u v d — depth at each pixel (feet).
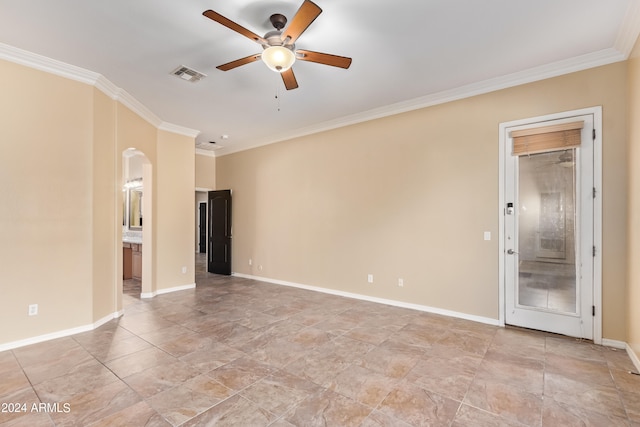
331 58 8.43
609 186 10.05
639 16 7.95
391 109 14.69
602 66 10.18
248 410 6.70
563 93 10.80
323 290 17.46
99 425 6.21
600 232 10.18
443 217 13.32
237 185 22.50
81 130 11.33
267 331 11.38
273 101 14.05
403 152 14.44
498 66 10.94
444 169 13.30
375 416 6.50
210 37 9.16
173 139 17.76
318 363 8.88
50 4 7.64
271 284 19.60
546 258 11.15
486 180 12.32
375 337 10.80
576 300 10.61
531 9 7.93
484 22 8.47
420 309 13.89
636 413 6.61
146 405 6.88
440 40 9.35
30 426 6.19
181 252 18.17
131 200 23.34
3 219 9.72
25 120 10.12
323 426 6.19
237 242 22.52
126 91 13.01
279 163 19.80
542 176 11.26
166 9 7.90
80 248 11.28
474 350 9.73
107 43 9.48
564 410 6.72
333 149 17.04
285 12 8.07
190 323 12.26
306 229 18.30
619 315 9.88
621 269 9.85
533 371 8.40
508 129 11.86
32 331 10.19
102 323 12.11
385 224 15.02
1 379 7.98
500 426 6.21
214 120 16.74
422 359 9.12
